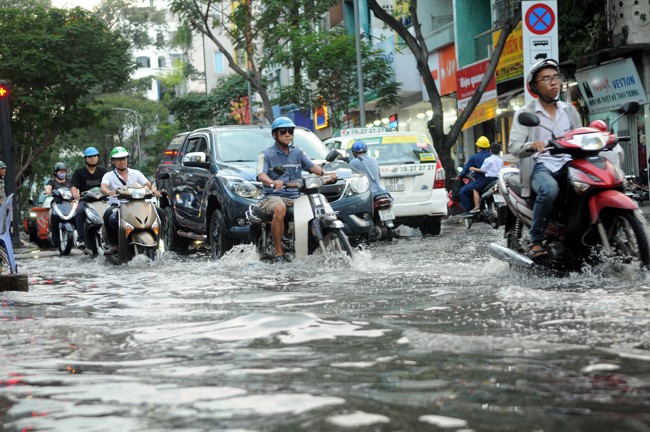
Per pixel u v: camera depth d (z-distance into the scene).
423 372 3.22
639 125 23.78
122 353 3.94
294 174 10.16
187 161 12.50
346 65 33.16
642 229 6.61
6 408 2.84
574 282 6.59
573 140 6.98
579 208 6.94
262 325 4.54
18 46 36.88
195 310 5.60
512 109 29.48
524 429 2.39
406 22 36.53
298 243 9.48
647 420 2.47
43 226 22.86
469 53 31.70
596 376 3.09
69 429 2.53
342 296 6.21
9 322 5.25
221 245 11.95
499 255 7.59
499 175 8.11
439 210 15.90
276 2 30.50
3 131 19.00
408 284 6.94
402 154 16.08
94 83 37.47
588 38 23.14
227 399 2.83
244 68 61.31
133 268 10.62
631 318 4.51
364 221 12.02
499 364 3.34
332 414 2.58
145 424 2.55
